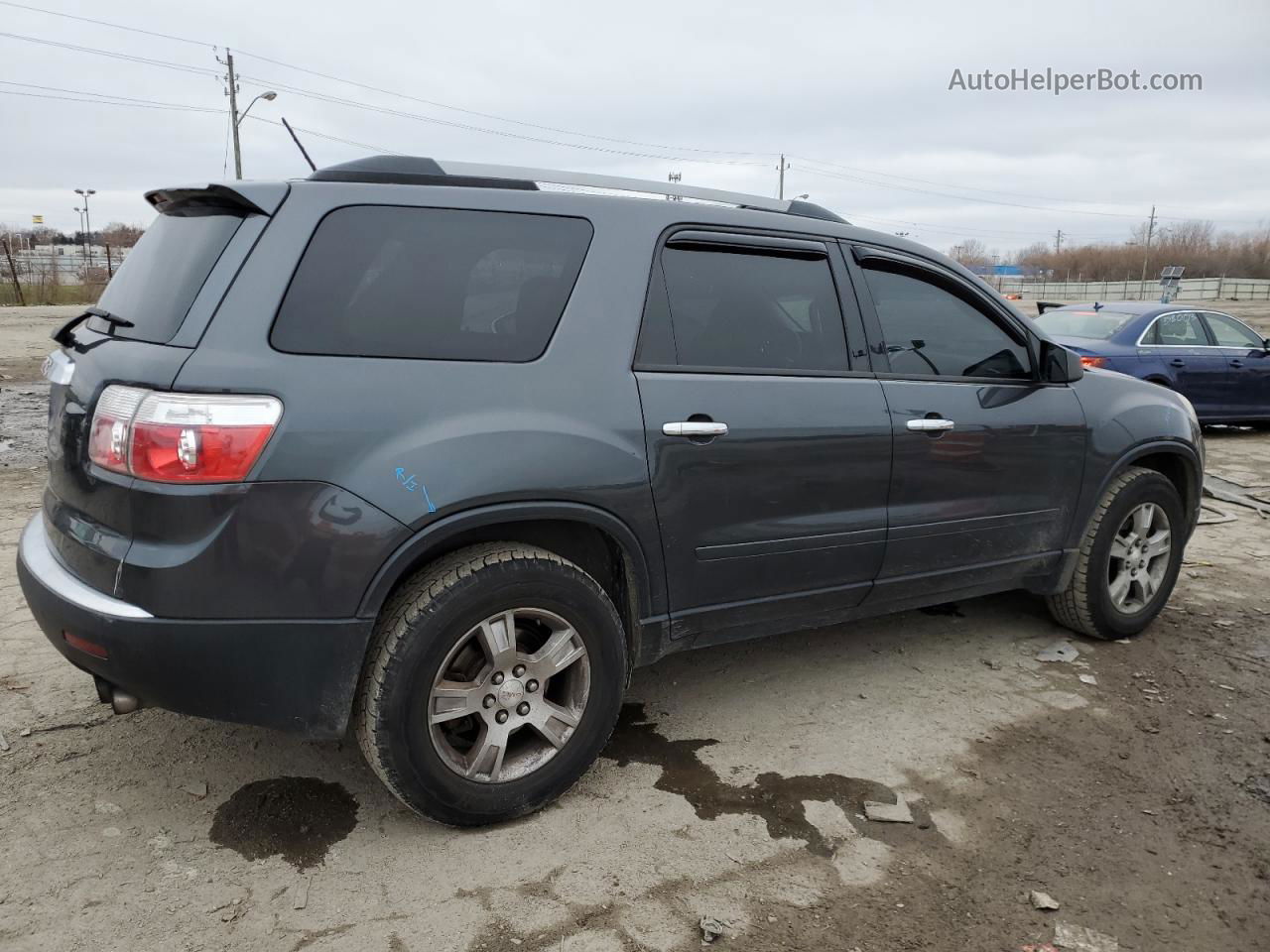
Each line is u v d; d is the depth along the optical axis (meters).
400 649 2.40
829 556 3.21
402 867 2.46
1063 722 3.41
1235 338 10.41
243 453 2.22
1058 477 3.82
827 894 2.41
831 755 3.12
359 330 2.43
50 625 2.43
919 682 3.73
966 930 2.29
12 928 2.17
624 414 2.71
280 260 2.38
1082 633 4.23
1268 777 3.04
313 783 2.85
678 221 2.98
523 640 2.71
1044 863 2.57
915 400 3.37
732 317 3.04
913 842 2.65
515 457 2.50
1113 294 77.44
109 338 2.55
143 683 2.30
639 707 3.46
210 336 2.28
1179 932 2.32
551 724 2.70
